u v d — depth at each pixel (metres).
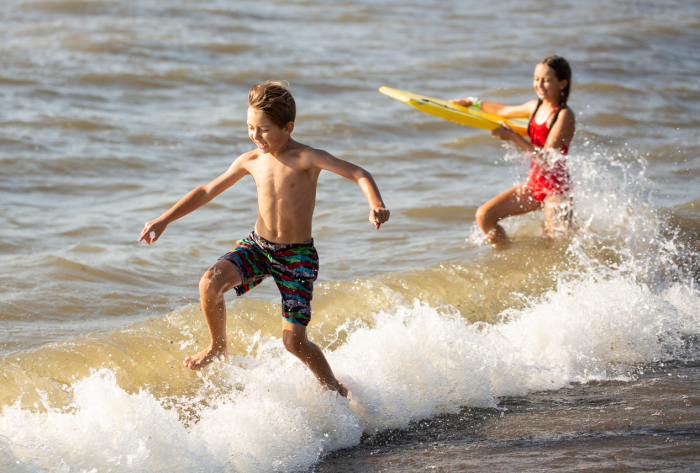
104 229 13.45
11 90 24.62
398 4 52.06
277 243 6.94
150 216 14.51
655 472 5.65
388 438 6.62
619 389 7.72
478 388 7.41
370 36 40.75
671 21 48.06
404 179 18.25
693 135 22.38
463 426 6.83
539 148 12.16
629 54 38.44
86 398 6.27
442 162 20.20
